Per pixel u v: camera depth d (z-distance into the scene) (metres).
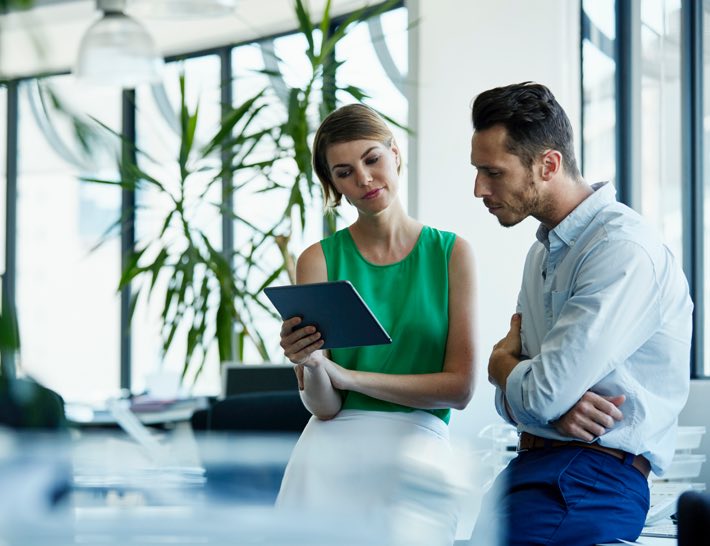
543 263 2.32
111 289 8.70
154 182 5.54
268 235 5.34
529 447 2.27
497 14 4.97
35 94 0.97
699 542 1.29
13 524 0.76
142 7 4.55
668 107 4.43
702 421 3.52
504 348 2.35
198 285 5.76
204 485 0.83
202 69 8.30
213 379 7.59
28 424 0.95
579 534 2.07
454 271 2.45
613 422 2.11
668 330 2.16
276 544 0.79
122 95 8.52
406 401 2.33
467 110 5.00
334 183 2.46
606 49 4.86
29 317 9.00
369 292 2.46
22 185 8.99
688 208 4.29
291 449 0.84
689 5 4.28
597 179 4.90
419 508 0.86
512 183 2.23
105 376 8.70
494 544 0.91
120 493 0.82
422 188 5.04
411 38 5.11
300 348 2.21
